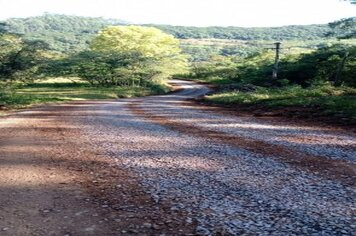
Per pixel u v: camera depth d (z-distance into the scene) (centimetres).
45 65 4156
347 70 4372
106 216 524
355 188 632
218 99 3120
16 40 3716
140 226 487
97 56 7394
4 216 530
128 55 7469
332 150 940
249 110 2147
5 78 3719
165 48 9794
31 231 478
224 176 717
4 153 984
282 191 621
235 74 8525
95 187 663
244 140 1104
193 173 743
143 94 5738
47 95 4522
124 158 892
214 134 1229
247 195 603
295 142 1058
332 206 548
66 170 789
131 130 1373
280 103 2166
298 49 13625
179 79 10706
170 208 550
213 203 567
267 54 9119
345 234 453
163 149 989
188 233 462
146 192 628
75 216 527
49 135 1308
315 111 1764
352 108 1677
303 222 491
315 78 4747
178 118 1788
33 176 744
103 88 6662
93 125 1568
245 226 479
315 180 681
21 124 1705
